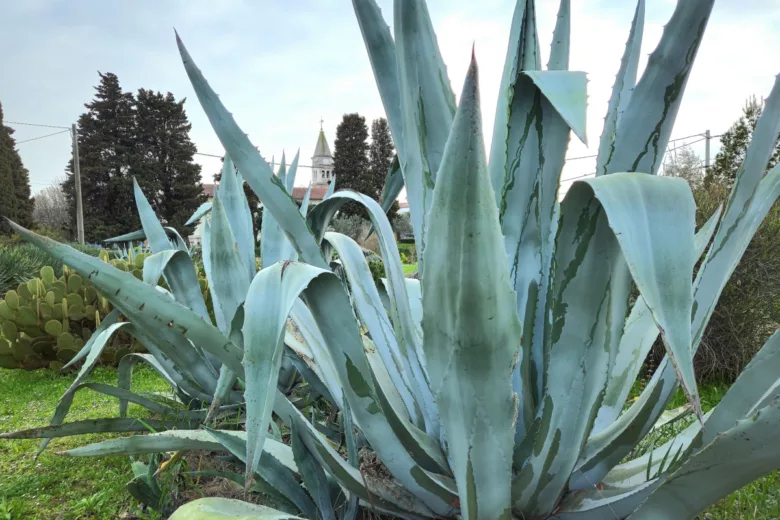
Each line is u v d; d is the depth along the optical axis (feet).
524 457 4.60
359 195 6.17
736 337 13.99
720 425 4.07
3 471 8.79
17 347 16.85
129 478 8.19
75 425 6.61
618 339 4.22
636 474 5.28
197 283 8.70
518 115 4.50
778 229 13.92
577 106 3.26
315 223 7.02
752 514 6.29
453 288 3.56
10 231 103.81
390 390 5.87
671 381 4.56
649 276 3.00
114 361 17.51
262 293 3.84
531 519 4.81
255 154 5.57
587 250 3.85
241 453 5.41
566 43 5.23
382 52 5.63
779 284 13.73
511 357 3.69
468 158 3.23
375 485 5.08
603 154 4.61
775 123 4.08
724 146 41.81
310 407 9.08
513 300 3.61
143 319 5.32
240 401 8.64
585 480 4.97
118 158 122.11
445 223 3.47
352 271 6.32
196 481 7.59
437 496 4.83
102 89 124.16
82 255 4.78
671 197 3.21
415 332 5.71
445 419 4.04
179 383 8.91
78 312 17.52
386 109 5.73
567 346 4.09
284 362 9.16
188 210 123.75
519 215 4.75
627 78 4.66
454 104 5.17
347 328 4.53
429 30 5.05
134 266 19.51
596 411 4.26
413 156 5.39
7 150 107.24
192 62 5.33
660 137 4.28
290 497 5.41
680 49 4.07
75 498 7.77
